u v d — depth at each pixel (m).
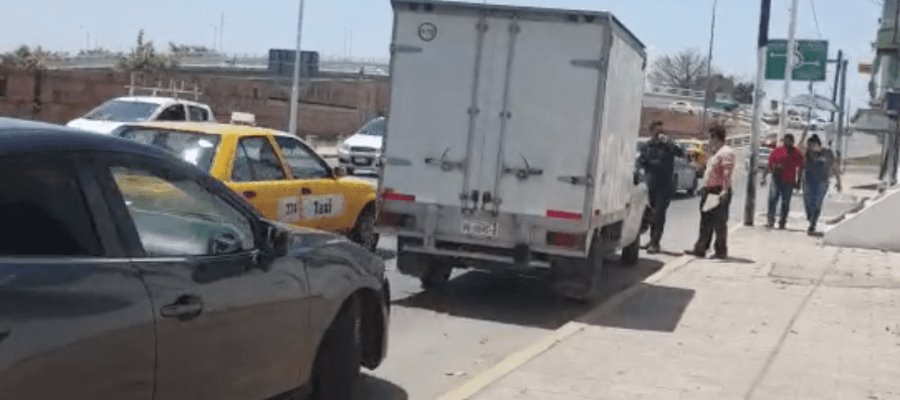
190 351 4.75
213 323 4.89
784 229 20.44
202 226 5.15
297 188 11.20
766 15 20.62
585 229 10.08
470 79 10.29
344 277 6.09
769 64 26.52
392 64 10.49
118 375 4.33
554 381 7.32
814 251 16.55
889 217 17.22
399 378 7.56
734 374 7.84
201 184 5.27
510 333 9.52
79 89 41.34
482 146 10.29
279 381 5.54
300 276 5.65
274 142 11.08
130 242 4.57
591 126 10.04
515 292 11.73
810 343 9.13
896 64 24.72
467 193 10.34
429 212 10.43
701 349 8.68
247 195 10.26
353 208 12.51
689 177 30.84
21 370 3.87
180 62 82.75
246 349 5.18
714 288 12.17
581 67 10.03
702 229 15.24
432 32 10.38
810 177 19.52
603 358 8.15
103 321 4.24
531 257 10.31
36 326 3.95
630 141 12.09
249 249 5.38
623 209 12.22
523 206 10.20
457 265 10.98
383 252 14.10
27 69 39.31
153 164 4.96
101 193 4.54
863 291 12.38
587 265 10.53
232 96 63.34
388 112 10.52
